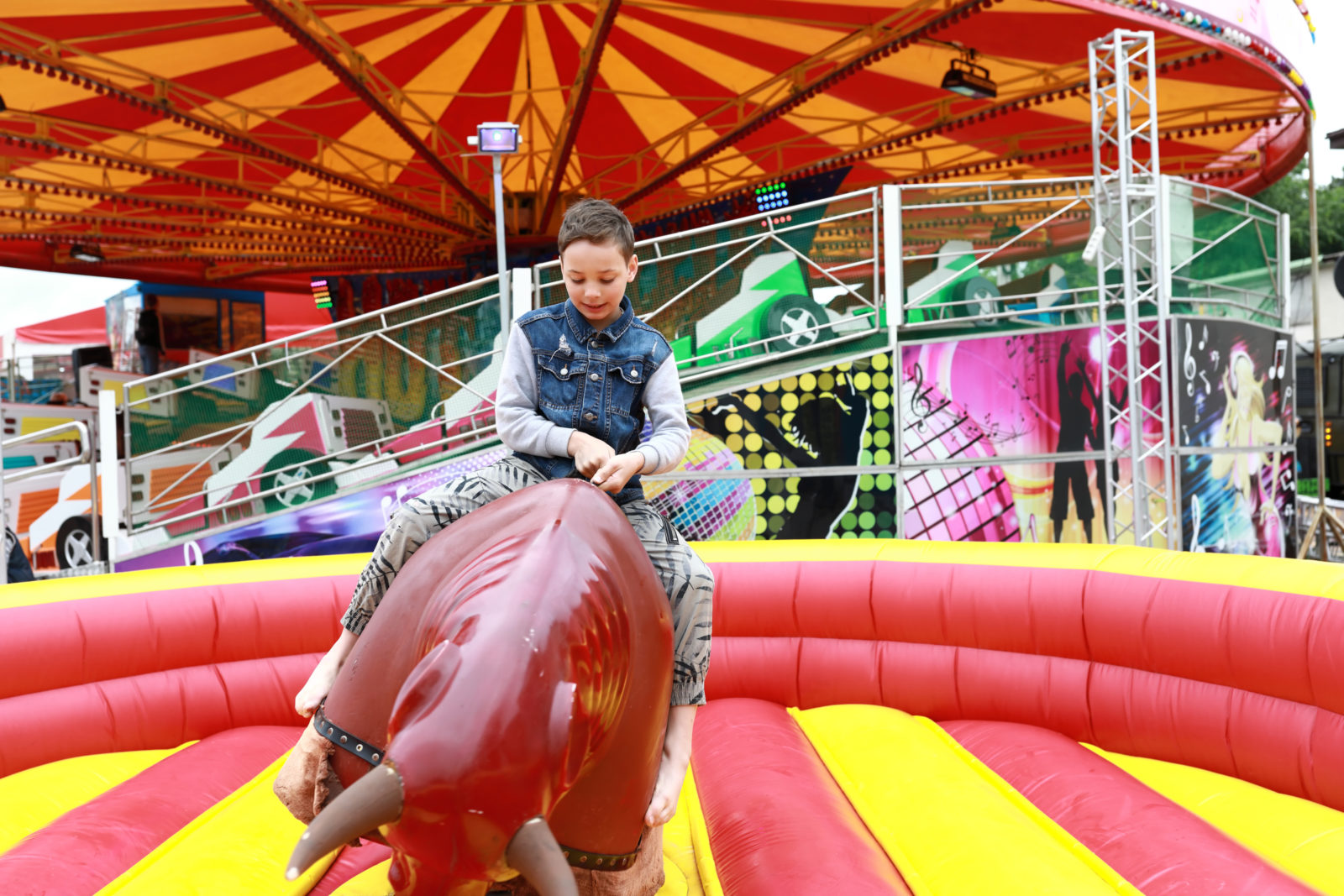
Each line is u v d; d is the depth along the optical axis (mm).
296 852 956
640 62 11734
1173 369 6613
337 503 6676
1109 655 2951
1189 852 1977
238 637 3242
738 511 6535
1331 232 29234
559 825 1433
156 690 3090
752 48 11047
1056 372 6586
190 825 2279
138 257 18734
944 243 6684
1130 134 6508
